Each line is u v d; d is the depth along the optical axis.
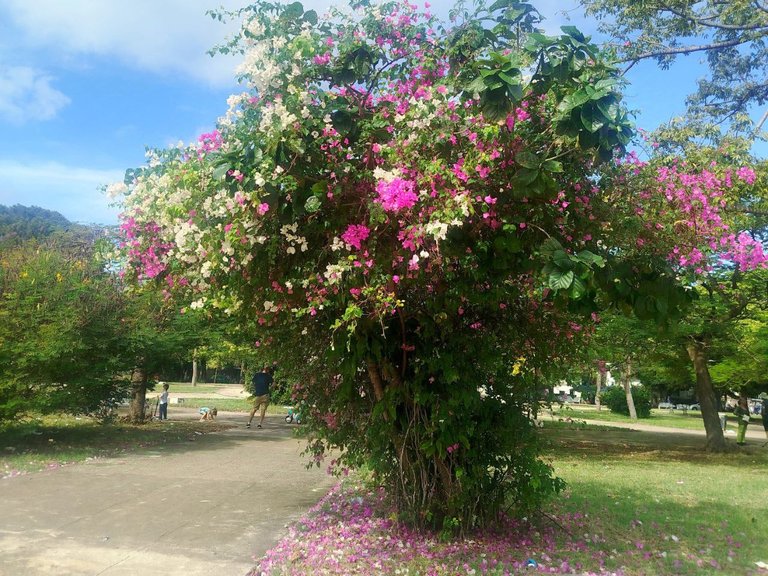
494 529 5.12
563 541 5.06
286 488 7.21
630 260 4.04
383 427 4.92
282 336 5.12
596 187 4.00
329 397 5.47
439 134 3.47
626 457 12.80
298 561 4.43
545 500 5.71
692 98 12.30
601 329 11.08
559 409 7.23
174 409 20.55
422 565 4.34
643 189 4.10
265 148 3.49
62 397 9.87
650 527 5.73
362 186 3.71
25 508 5.85
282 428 14.87
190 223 3.87
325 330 4.87
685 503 7.18
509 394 4.99
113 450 10.13
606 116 3.06
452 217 3.23
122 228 4.53
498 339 4.99
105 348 10.56
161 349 11.70
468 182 3.33
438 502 4.98
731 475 10.05
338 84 3.91
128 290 4.99
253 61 3.75
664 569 4.43
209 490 6.97
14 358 9.31
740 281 10.52
